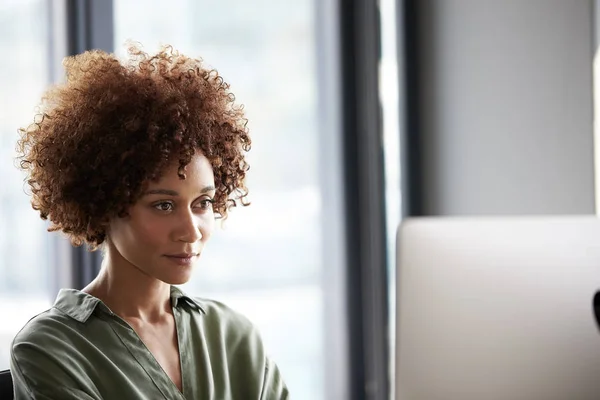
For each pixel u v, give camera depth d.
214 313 1.20
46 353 1.02
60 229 1.13
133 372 1.05
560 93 2.50
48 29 2.40
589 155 2.37
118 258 1.08
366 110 3.15
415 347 1.07
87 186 1.04
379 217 3.17
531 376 1.06
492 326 1.06
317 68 3.04
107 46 2.49
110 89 1.06
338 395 3.13
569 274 1.07
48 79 2.40
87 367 1.03
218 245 2.82
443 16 3.08
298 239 3.01
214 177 1.14
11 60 2.33
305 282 3.03
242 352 1.19
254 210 2.90
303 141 3.02
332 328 3.10
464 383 1.06
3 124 2.32
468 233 1.08
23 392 1.02
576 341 1.07
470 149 2.95
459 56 3.00
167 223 1.03
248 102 2.88
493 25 2.81
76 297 1.09
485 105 2.86
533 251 1.08
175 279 1.04
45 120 1.10
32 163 1.12
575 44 2.42
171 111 1.04
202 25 2.76
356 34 3.14
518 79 2.69
